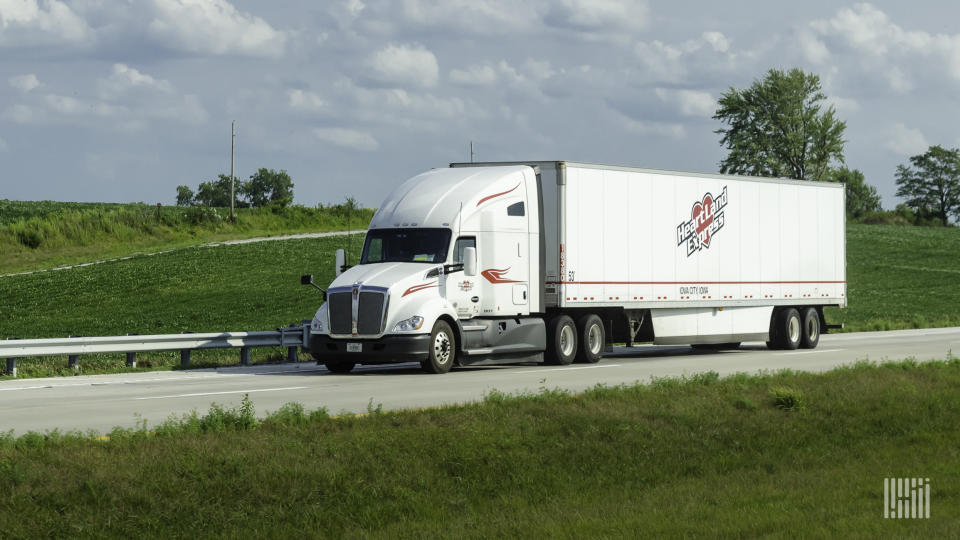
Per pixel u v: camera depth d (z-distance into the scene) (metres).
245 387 19.39
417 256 23.14
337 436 12.29
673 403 15.51
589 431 13.40
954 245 93.94
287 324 37.03
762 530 8.96
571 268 25.11
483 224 23.77
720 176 29.22
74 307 43.94
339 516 9.78
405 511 10.09
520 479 11.31
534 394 17.16
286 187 160.00
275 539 9.23
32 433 11.62
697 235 28.52
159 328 35.78
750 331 30.31
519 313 24.48
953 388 18.98
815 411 15.80
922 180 173.12
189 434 12.10
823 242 32.72
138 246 69.31
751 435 13.92
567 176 25.03
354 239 74.75
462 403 16.30
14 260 63.09
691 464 12.36
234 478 10.36
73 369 22.84
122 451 11.09
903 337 37.06
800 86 109.94
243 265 58.97
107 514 9.39
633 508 10.02
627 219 26.53
